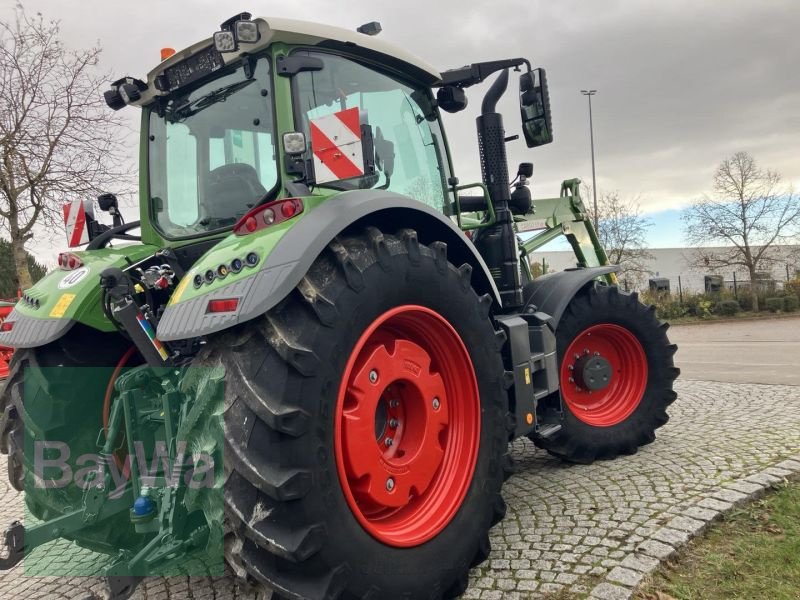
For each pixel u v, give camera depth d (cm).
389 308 231
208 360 209
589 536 287
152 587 279
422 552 230
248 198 278
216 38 252
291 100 262
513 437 312
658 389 426
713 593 234
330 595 194
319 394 199
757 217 2453
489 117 389
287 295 206
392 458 245
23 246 1120
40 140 1132
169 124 313
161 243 314
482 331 272
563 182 571
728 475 352
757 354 999
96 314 286
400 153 319
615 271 432
